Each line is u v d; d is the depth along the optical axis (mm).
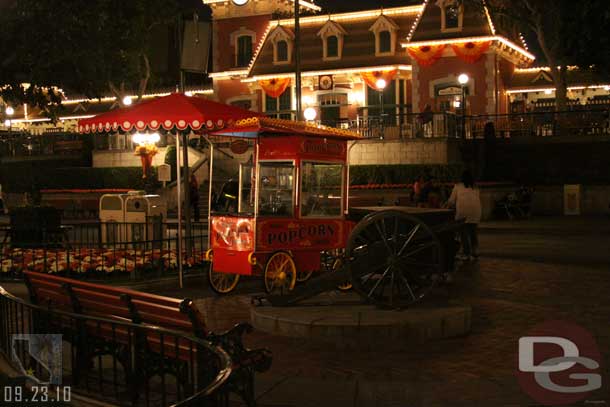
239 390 5859
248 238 11297
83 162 41750
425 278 9891
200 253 14711
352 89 40531
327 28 40594
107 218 18500
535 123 34594
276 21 42312
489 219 28203
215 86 44844
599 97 39781
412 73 38406
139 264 13398
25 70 29531
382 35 39938
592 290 12266
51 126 55844
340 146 12156
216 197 12188
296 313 9258
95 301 7281
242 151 12367
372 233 10656
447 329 8992
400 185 30719
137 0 35750
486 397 6742
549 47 34719
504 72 39562
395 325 8617
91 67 31875
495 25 36844
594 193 30984
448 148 32000
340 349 8570
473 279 13594
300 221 11656
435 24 37844
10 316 7793
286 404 6598
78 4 30531
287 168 11586
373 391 6938
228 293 12320
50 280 7887
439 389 6984
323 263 12812
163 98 13234
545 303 11164
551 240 21203
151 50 43094
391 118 39281
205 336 6344
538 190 31984
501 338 8961
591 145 32562
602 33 23250
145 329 6152
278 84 41594
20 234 17891
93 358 7977
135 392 6746
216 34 44781
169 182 35000
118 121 13000
